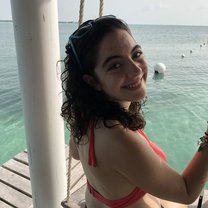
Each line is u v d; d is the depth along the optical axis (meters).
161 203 1.54
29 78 1.80
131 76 1.14
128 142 1.12
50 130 1.99
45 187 2.21
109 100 1.23
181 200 1.21
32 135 2.01
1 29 75.44
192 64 19.98
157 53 26.41
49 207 2.30
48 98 1.88
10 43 31.72
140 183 1.15
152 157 1.14
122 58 1.13
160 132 7.71
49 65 1.80
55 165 2.15
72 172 3.75
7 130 7.65
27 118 1.96
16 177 3.78
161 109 9.52
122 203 1.30
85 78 1.22
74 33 1.24
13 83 12.66
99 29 1.13
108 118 1.18
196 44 37.84
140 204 1.34
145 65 1.21
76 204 2.10
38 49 1.72
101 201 1.41
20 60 1.78
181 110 9.46
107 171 1.20
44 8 1.66
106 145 1.15
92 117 1.22
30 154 2.11
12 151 6.62
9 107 9.35
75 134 1.34
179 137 7.43
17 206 3.29
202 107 9.80
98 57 1.14
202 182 1.22
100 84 1.21
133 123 1.20
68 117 1.38
